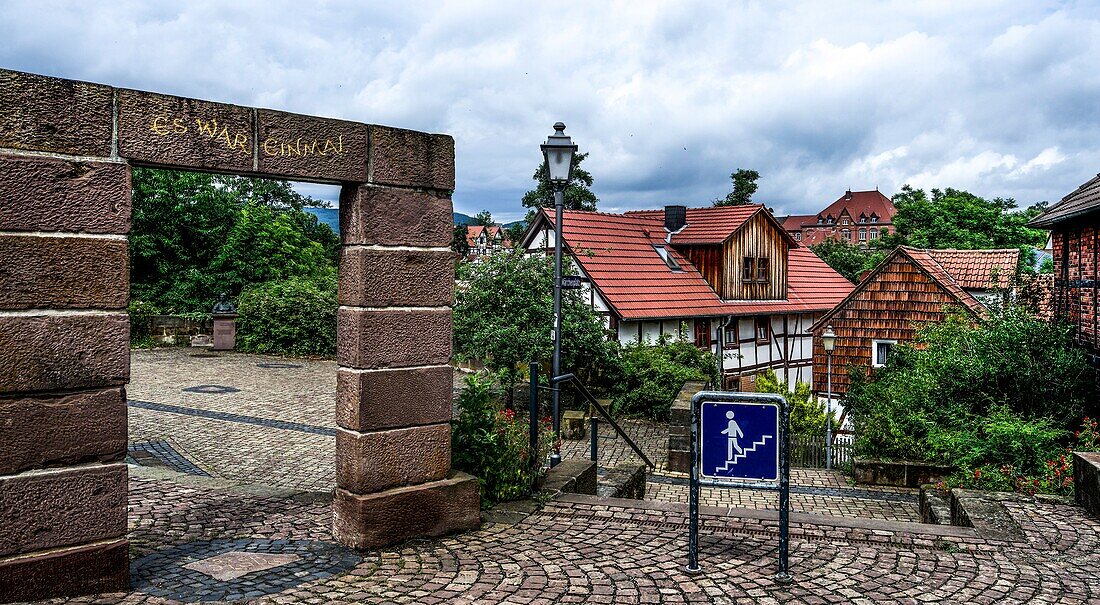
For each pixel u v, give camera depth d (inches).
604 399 775.7
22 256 176.1
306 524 254.8
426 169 237.8
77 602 183.3
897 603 191.9
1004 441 395.9
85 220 183.3
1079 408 437.7
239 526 252.5
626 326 1023.6
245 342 967.6
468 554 226.4
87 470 186.2
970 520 265.3
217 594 192.5
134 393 631.2
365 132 225.3
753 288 1238.3
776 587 201.6
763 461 207.2
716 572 211.6
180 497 285.9
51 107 178.4
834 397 1056.2
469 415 282.5
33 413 179.2
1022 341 483.5
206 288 1230.3
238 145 204.4
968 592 199.2
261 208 1347.2
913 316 1016.9
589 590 198.5
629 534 245.8
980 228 2347.4
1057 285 557.3
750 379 1222.9
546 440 339.6
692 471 211.8
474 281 711.7
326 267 1378.0
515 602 190.1
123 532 192.1
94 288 185.0
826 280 1449.3
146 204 1223.5
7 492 176.9
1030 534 248.4
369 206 225.9
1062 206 516.1
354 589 197.9
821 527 251.3
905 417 533.6
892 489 504.4
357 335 226.2
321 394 645.9
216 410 560.4
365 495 228.8
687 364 896.3
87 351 184.7
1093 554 229.5
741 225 1203.2
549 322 695.1
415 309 237.0
